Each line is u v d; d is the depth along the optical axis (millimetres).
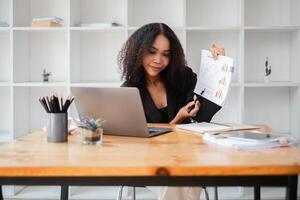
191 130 1533
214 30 3104
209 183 933
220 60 1680
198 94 1794
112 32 3326
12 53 2994
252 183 933
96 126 1246
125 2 2994
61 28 2994
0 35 3361
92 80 3371
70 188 2955
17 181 949
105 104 1413
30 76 3387
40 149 1151
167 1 3307
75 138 1380
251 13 3309
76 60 3205
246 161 950
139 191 3020
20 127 3166
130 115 1378
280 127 3406
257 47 3344
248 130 1528
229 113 3387
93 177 943
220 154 1049
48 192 3014
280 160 961
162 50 1917
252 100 3400
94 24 3002
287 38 3336
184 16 2980
